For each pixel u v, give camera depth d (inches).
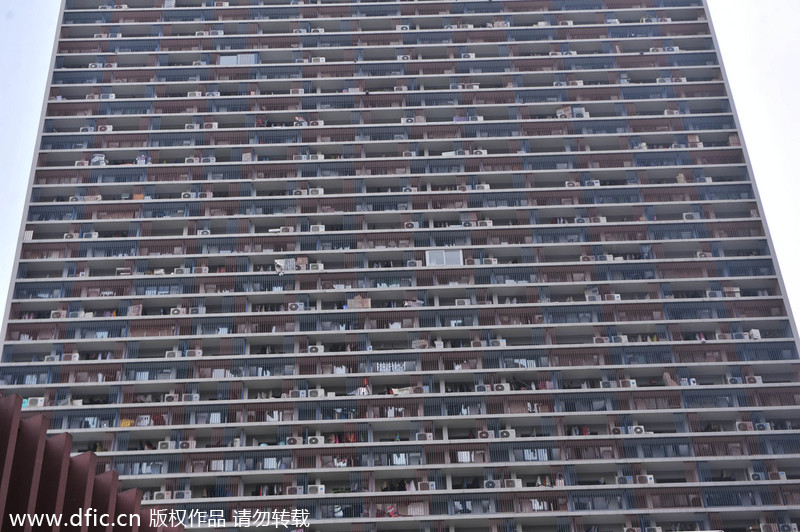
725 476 2625.5
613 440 2645.2
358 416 2709.2
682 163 3267.7
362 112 3376.0
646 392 2733.8
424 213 3144.7
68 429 2630.4
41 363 2758.4
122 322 2876.5
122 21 3595.0
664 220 3159.5
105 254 3056.1
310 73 3474.4
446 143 3321.9
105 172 3218.5
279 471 2564.0
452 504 2541.8
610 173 3253.0
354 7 3651.6
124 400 2714.1
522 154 3277.6
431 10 3654.0
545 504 2536.9
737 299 2947.8
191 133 3289.9
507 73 3479.3
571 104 3403.1
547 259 3090.6
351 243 3097.9
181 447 2623.0
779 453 2635.3
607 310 2928.2
